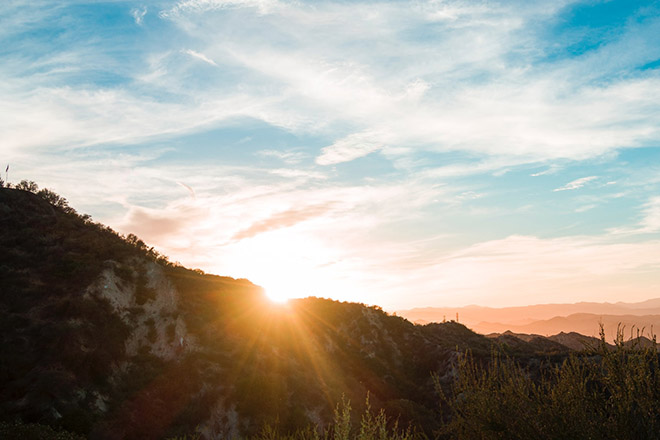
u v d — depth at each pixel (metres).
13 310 39.31
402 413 42.75
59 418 30.30
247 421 38.88
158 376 40.03
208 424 37.25
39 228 53.69
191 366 42.66
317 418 42.97
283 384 45.69
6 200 56.38
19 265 45.62
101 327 41.12
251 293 64.19
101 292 45.16
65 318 39.62
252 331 55.66
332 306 75.44
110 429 31.89
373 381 58.12
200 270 66.44
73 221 59.25
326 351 61.97
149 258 58.56
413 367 65.00
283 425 39.09
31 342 35.97
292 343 58.25
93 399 33.88
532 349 62.25
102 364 37.22
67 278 45.44
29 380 32.38
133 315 46.56
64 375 33.88
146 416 35.00
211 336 50.09
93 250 52.25
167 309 50.50
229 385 42.12
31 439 21.78
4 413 29.41
